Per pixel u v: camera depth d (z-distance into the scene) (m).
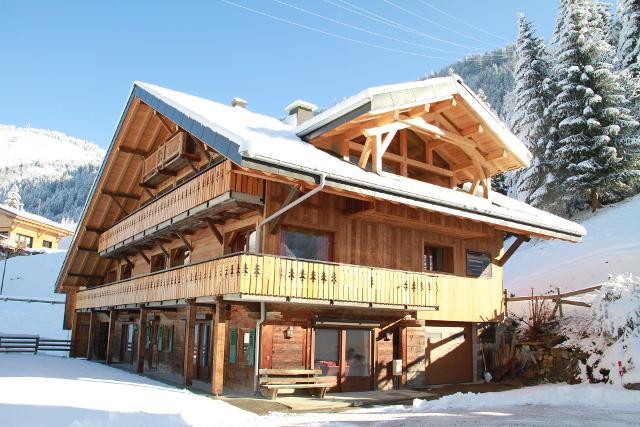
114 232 22.69
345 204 15.34
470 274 18.52
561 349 16.69
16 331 33.34
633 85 34.88
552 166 33.16
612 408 11.40
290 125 18.02
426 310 15.96
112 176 22.44
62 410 8.93
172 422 8.75
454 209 14.77
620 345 15.05
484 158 17.56
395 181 13.67
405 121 14.70
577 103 31.22
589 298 19.02
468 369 17.97
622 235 25.70
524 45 37.00
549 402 12.38
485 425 8.89
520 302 21.52
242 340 14.31
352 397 13.41
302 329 14.10
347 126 13.95
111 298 21.47
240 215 14.91
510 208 17.78
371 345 15.38
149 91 17.17
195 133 13.46
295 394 13.52
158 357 20.28
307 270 13.02
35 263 50.00
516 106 36.78
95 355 26.39
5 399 9.51
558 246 28.62
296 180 12.00
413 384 16.00
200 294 13.66
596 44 32.34
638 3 40.56
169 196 16.78
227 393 13.34
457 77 15.25
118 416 8.69
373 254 15.82
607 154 29.45
